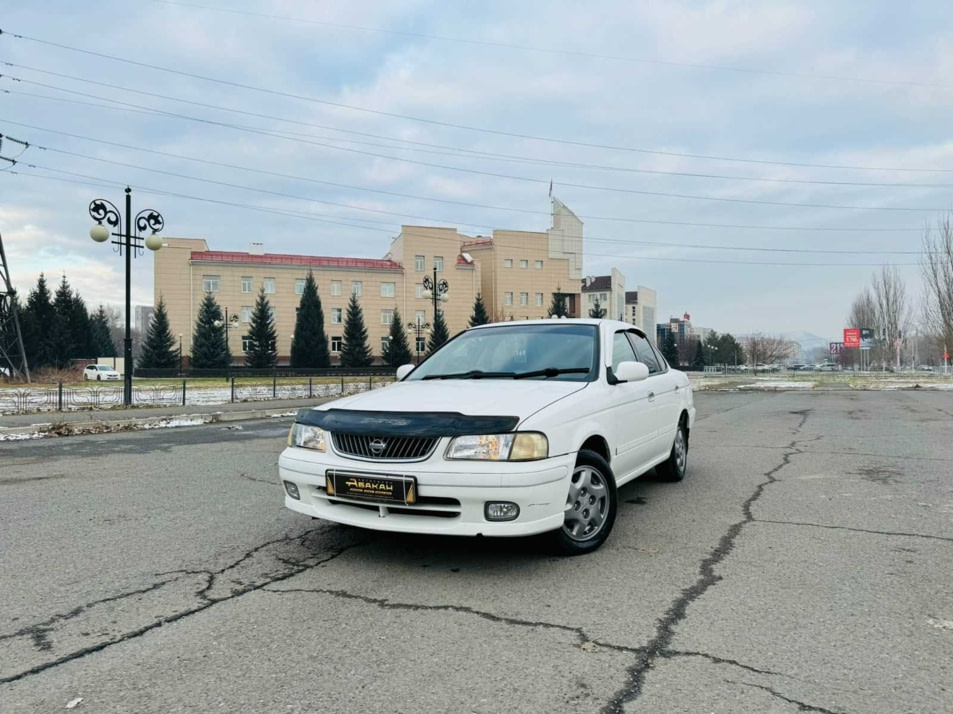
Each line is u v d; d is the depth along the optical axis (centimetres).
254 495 582
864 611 303
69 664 256
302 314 5919
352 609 310
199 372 5056
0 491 607
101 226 1680
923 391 2558
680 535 433
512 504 334
